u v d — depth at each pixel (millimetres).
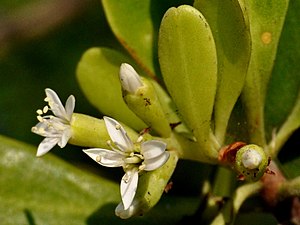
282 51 122
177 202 125
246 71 105
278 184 115
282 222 117
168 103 119
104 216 124
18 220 123
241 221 121
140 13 121
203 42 102
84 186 127
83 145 105
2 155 128
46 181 127
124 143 102
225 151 107
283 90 122
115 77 124
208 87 103
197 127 105
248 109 112
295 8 120
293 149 121
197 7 105
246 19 102
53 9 186
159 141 100
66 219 124
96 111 181
